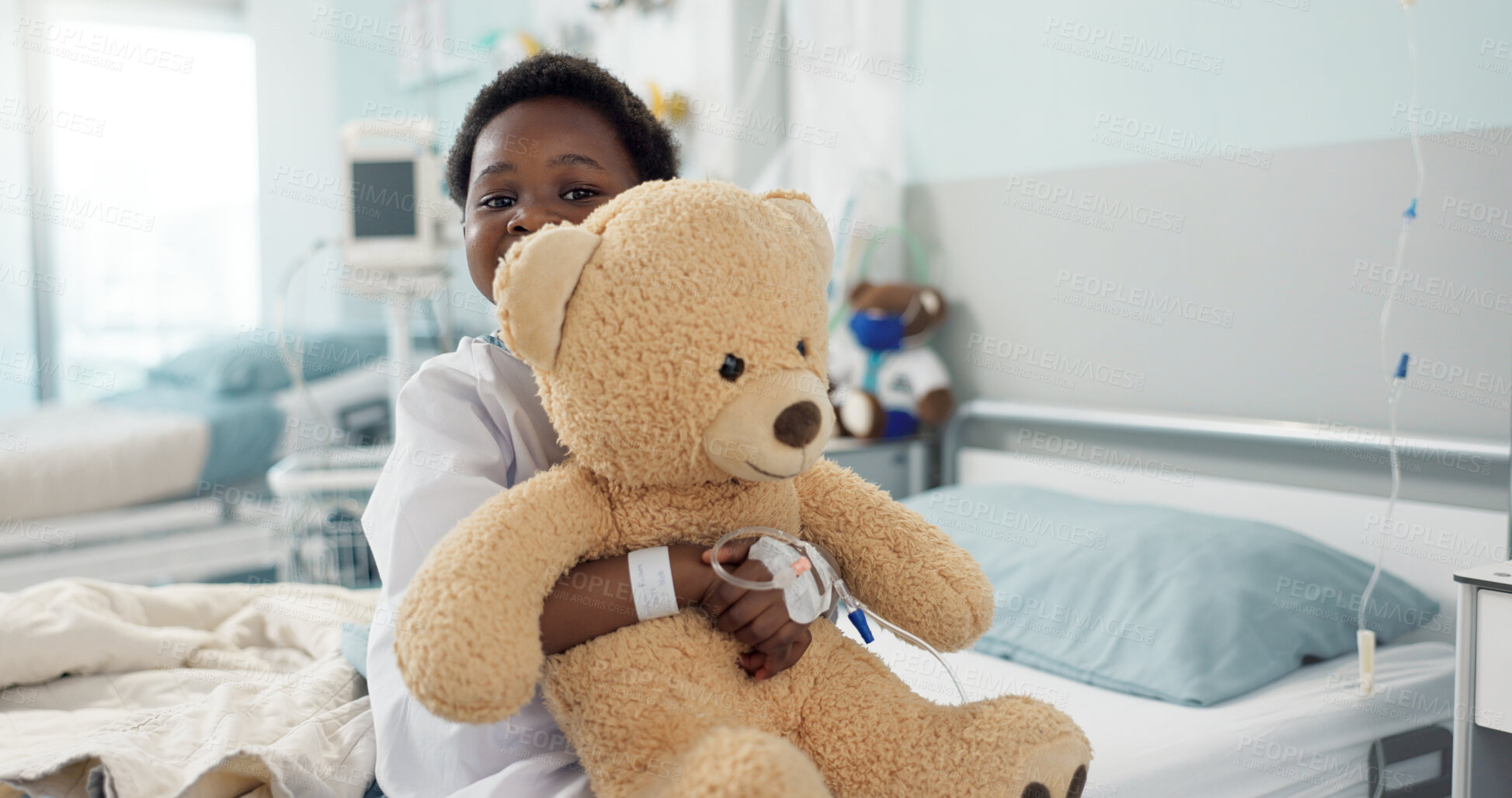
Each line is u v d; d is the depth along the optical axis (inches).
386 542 33.4
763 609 28.1
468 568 25.0
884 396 97.2
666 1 119.8
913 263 103.0
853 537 32.1
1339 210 67.8
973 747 27.9
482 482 32.1
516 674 24.2
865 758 28.5
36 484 111.3
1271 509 70.2
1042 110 89.0
